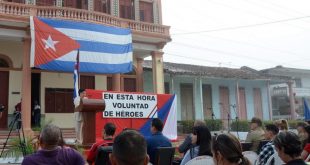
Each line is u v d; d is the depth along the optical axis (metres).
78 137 8.33
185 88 28.39
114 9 23.84
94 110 7.69
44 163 3.96
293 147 3.88
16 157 10.41
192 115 28.38
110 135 6.29
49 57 18.11
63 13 19.45
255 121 8.42
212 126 26.19
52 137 4.06
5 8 18.25
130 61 20.66
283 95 36.12
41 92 21.14
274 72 37.56
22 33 18.81
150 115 13.38
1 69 20.02
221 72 30.16
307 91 37.88
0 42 20.11
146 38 22.58
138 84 24.44
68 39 18.75
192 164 5.13
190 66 31.00
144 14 25.22
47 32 18.30
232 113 30.94
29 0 20.88
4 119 19.66
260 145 7.16
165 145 6.54
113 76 22.16
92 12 20.22
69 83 22.12
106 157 5.54
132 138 2.27
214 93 30.16
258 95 33.38
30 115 18.45
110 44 20.03
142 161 2.24
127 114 12.67
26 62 18.62
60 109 21.61
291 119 33.34
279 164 5.19
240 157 3.09
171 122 14.16
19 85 20.42
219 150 3.13
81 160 4.18
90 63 19.20
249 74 32.31
